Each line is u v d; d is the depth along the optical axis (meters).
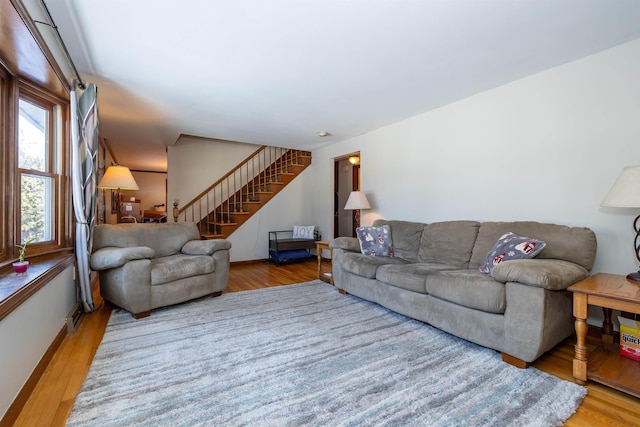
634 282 1.84
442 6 1.79
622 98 2.24
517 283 1.89
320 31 2.04
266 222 5.84
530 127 2.75
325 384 1.71
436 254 3.12
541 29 2.03
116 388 1.67
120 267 2.73
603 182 2.34
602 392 1.63
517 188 2.85
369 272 3.03
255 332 2.44
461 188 3.34
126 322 2.65
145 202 9.50
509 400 1.56
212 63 2.47
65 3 1.74
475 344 2.21
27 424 1.38
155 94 3.11
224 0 1.72
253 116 3.87
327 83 2.88
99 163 4.66
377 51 2.30
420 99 3.32
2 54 1.90
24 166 2.35
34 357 1.72
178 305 3.13
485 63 2.51
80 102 2.72
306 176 6.28
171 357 2.03
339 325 2.59
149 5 1.76
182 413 1.46
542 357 2.02
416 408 1.50
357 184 6.89
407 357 2.02
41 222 2.54
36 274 1.80
